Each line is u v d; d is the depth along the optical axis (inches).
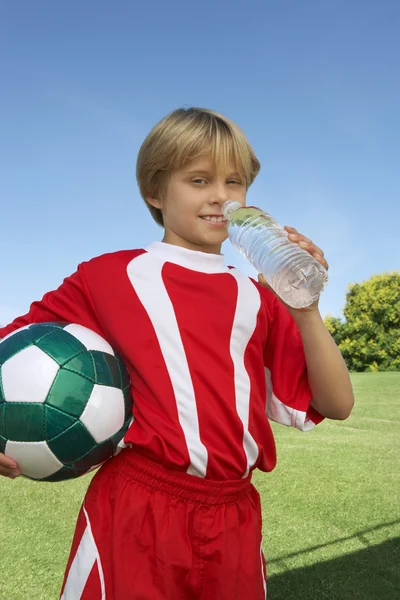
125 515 50.1
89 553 49.7
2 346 53.4
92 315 59.1
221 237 59.9
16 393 49.8
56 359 51.0
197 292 57.7
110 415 51.4
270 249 51.9
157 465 51.6
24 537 118.8
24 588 94.5
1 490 154.0
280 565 101.9
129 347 54.9
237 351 57.6
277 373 61.0
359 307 1006.4
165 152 60.6
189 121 60.7
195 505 51.4
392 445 217.5
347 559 104.3
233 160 60.4
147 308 56.1
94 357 52.7
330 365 57.6
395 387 444.1
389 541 113.1
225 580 50.7
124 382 54.1
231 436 53.4
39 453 49.9
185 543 50.0
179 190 59.9
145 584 48.3
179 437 51.2
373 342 987.9
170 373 53.4
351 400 60.7
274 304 63.4
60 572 101.0
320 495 147.1
